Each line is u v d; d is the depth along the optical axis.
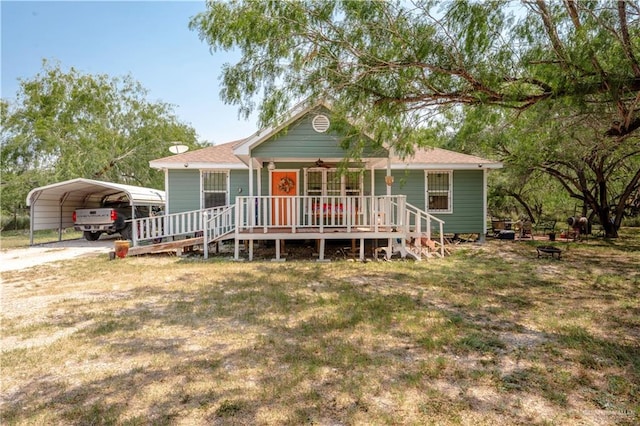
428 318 5.02
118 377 3.36
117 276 8.12
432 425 2.59
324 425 2.60
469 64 5.36
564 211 24.52
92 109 25.95
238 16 5.29
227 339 4.29
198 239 11.08
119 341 4.24
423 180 14.02
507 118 7.96
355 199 11.50
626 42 4.93
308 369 3.46
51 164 24.27
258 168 12.12
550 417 2.69
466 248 12.54
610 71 4.91
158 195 17.05
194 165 13.34
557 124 9.02
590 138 10.19
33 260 10.80
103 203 18.03
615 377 3.31
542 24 5.09
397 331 4.52
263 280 7.52
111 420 2.70
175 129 28.34
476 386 3.16
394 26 5.36
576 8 4.97
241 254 11.36
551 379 3.28
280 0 5.21
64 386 3.21
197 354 3.86
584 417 2.69
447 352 3.89
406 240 11.77
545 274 8.09
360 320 4.93
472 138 11.09
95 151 23.52
